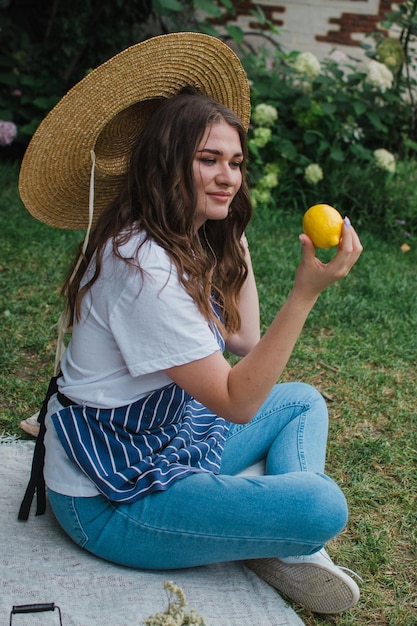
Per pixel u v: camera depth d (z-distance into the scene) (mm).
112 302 1917
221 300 2271
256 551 2100
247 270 2344
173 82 2123
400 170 6402
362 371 3635
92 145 2104
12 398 3156
